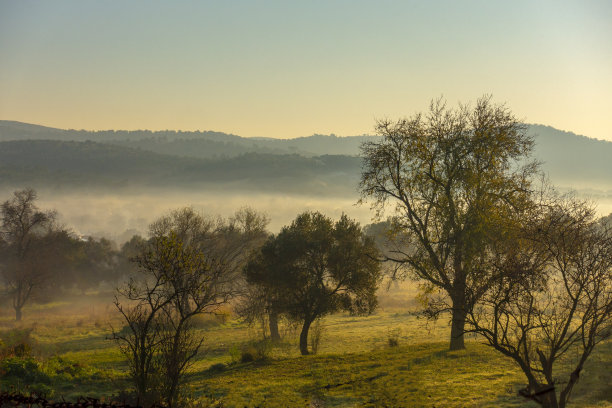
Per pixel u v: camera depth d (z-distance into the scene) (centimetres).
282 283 3819
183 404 1465
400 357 2947
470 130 3014
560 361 1892
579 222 1236
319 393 2169
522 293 1262
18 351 2539
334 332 5378
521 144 2909
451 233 2852
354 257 3838
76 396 1945
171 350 1449
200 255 1509
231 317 6191
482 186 2833
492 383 1967
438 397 1828
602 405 1308
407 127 3109
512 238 1453
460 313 2027
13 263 8494
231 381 2553
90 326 6209
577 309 1197
